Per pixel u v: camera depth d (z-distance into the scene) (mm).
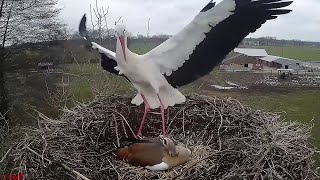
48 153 1571
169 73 1748
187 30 1614
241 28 1576
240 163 1585
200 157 1729
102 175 1620
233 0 1489
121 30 1669
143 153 1672
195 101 2041
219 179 1520
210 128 1926
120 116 1971
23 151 1600
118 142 1825
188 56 1680
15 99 3727
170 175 1626
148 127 2014
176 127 2012
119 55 1683
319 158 2049
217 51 1646
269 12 1523
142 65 1712
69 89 2672
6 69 3975
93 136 1861
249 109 1944
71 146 1728
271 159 1517
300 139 1695
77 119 1898
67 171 1529
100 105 1995
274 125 1761
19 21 4055
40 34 3865
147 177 1624
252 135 1740
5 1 4051
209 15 1546
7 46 4051
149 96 1807
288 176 1512
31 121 3531
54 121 1863
